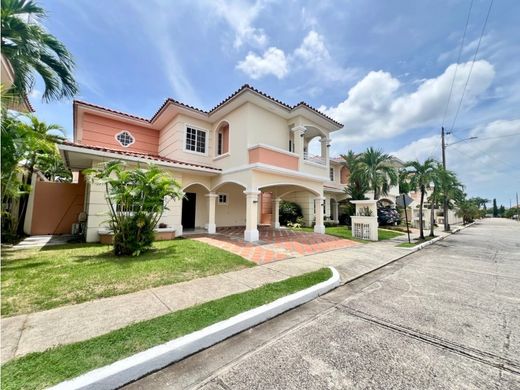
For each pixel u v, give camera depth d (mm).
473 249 11625
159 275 5301
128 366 2324
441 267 7672
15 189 7066
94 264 5910
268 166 10742
